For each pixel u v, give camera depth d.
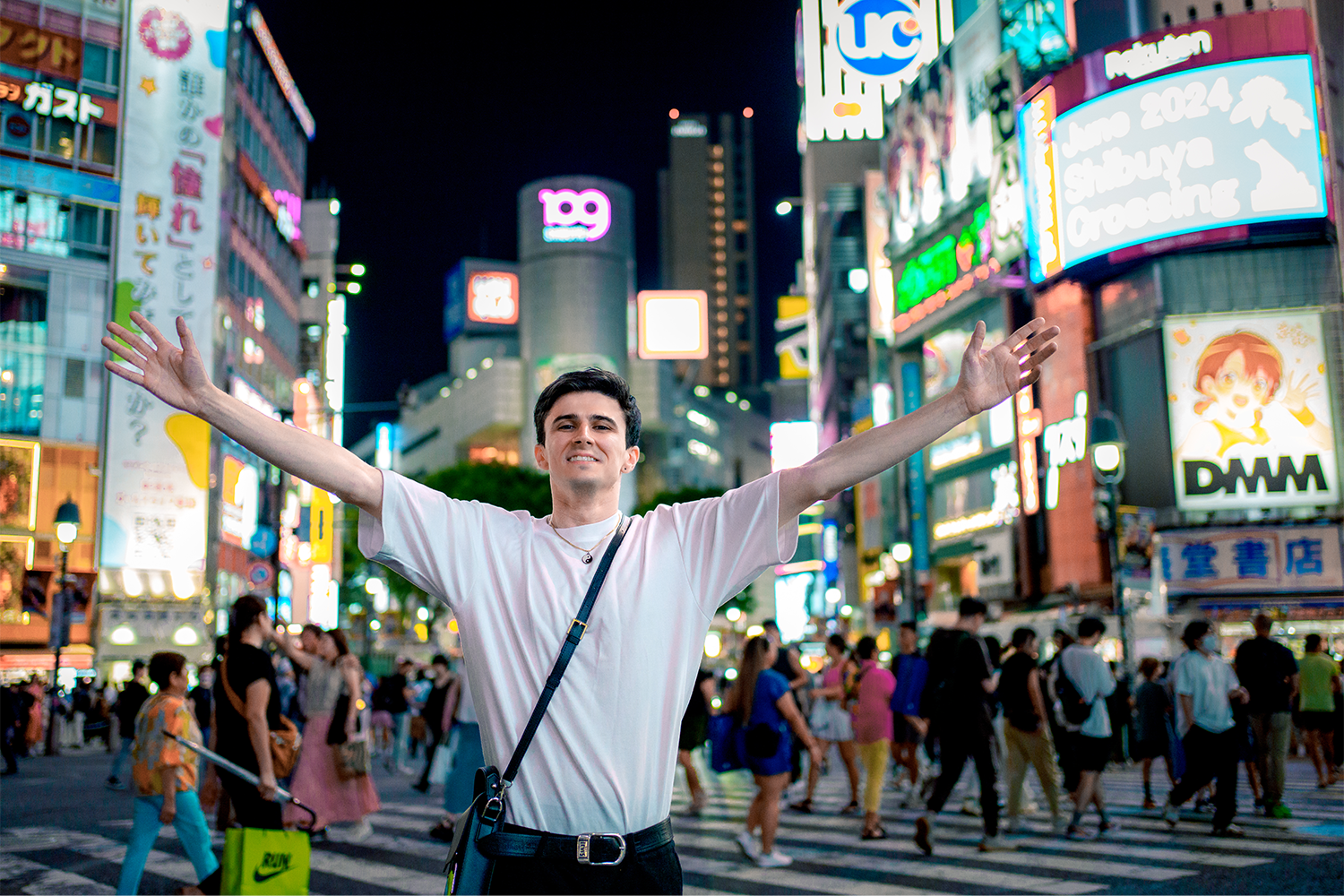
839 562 64.31
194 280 40.22
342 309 61.69
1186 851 8.78
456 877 2.32
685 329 63.62
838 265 67.06
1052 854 8.78
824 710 12.48
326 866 8.63
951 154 43.34
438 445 143.38
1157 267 32.66
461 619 2.47
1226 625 29.81
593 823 2.33
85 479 37.22
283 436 2.36
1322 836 9.55
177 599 37.91
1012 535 38.03
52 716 26.11
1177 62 32.28
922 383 46.66
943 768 9.02
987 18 40.88
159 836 10.44
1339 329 30.98
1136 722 11.97
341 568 63.97
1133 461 32.69
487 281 149.00
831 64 48.59
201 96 41.28
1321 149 30.91
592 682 2.37
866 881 7.77
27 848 9.82
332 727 9.68
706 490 84.62
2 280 36.69
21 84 37.81
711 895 7.31
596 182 130.62
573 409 2.59
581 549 2.50
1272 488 30.84
